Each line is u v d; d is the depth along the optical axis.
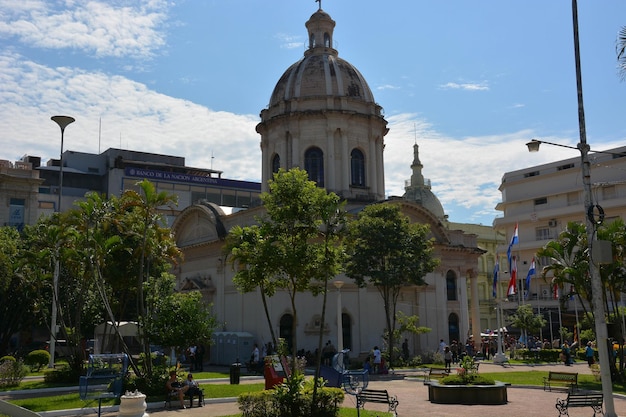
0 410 18.80
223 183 77.31
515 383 26.41
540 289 64.06
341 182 44.28
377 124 46.66
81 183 72.25
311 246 18.05
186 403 21.00
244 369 35.59
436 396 20.77
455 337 46.81
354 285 40.97
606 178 60.56
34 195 55.59
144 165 76.94
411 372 33.94
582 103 17.33
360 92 46.69
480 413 18.11
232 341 38.22
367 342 40.56
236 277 18.67
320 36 48.94
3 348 41.53
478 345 48.78
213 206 44.66
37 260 29.59
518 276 65.38
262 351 36.53
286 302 38.91
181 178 74.75
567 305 57.38
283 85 47.22
